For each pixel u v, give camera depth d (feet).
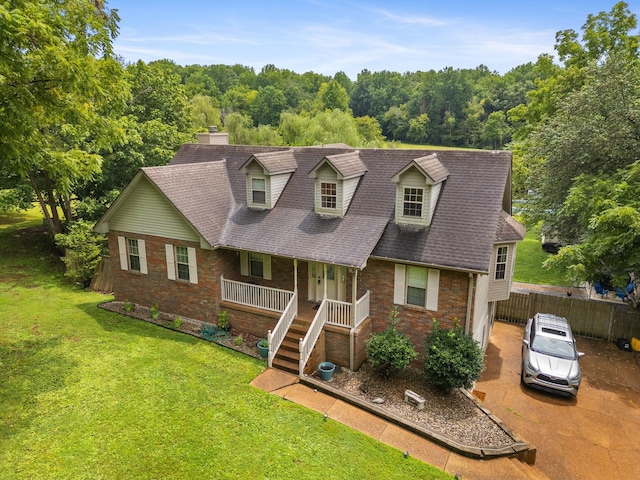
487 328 58.39
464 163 51.19
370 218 49.98
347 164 52.60
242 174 63.21
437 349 41.75
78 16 44.06
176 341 49.88
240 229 53.83
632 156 62.75
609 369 54.65
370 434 35.22
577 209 62.28
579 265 56.13
